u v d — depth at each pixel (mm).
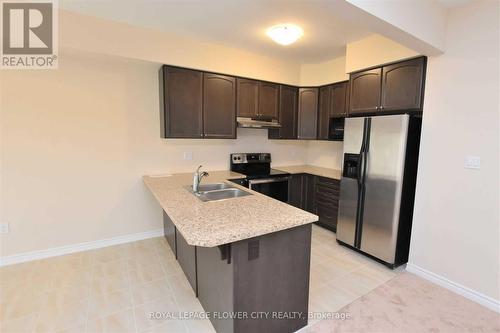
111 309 2041
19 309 2018
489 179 2064
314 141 4645
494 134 2021
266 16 2371
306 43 3045
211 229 1496
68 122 2820
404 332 1838
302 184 4105
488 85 2035
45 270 2576
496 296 2062
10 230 2662
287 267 1746
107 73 2953
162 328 1860
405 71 2562
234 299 1550
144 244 3211
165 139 3371
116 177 3135
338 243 3312
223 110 3332
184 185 2771
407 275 2584
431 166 2414
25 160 2662
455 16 2197
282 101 3840
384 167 2674
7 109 2541
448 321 1945
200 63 3047
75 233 2975
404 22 1882
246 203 2086
